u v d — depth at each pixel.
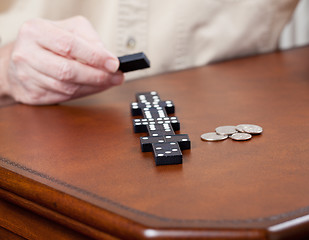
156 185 0.48
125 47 1.16
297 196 0.44
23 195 0.52
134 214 0.42
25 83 0.82
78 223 0.47
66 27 0.86
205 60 1.25
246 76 0.94
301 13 1.66
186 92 0.85
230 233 0.39
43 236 0.54
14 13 1.10
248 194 0.45
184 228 0.39
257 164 0.52
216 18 1.23
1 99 0.95
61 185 0.50
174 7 1.19
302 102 0.75
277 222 0.40
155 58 1.21
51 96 0.83
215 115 0.71
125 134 0.66
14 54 0.81
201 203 0.44
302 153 0.54
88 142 0.63
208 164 0.53
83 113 0.78
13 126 0.73
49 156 0.59
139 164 0.54
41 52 0.80
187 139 0.58
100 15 1.16
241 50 1.27
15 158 0.59
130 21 1.15
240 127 0.64
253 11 1.24
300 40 1.70
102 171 0.53
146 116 0.69
